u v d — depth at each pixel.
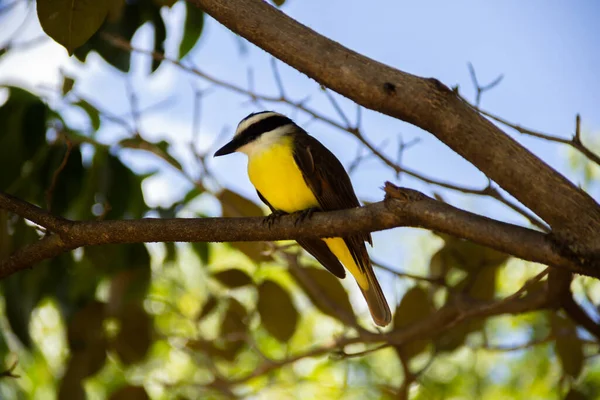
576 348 11.29
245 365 14.30
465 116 5.75
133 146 11.43
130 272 11.59
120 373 14.16
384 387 12.48
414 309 11.30
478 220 5.92
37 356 13.80
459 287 11.36
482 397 14.53
